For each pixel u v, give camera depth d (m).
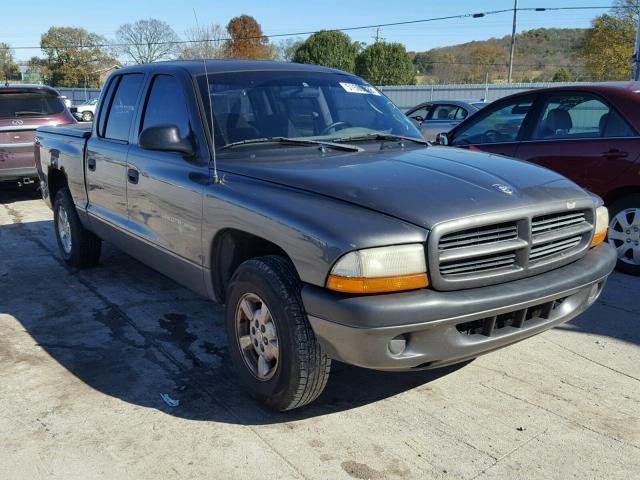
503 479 2.81
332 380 3.77
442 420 3.30
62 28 63.38
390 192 3.00
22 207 9.45
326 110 4.29
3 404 3.50
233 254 3.56
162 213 4.06
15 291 5.44
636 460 2.95
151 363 4.01
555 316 3.29
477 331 3.01
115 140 4.87
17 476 2.86
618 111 5.63
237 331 3.44
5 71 65.31
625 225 5.70
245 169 3.48
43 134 6.43
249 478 2.83
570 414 3.36
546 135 6.11
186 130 3.98
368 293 2.73
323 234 2.81
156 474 2.87
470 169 3.44
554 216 3.29
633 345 4.25
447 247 2.86
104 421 3.31
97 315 4.86
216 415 3.36
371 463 2.93
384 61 46.88
